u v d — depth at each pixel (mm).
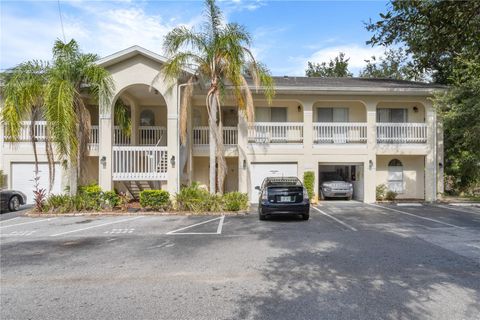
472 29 3977
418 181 18469
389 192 17312
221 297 4676
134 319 4016
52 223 10969
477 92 14453
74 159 12664
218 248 7559
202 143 17484
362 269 5906
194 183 15383
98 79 12773
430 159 17172
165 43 13352
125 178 14234
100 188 13328
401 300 4512
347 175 19703
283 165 16969
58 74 12188
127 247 7715
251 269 5977
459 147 18109
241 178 16641
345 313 4113
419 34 4375
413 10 4168
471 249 7336
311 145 16844
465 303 4406
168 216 12375
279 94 16797
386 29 4527
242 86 13727
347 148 16984
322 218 11953
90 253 7195
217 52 13406
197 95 16672
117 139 16141
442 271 5770
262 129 16938
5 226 10469
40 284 5281
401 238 8508
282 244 7906
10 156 16141
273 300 4547
